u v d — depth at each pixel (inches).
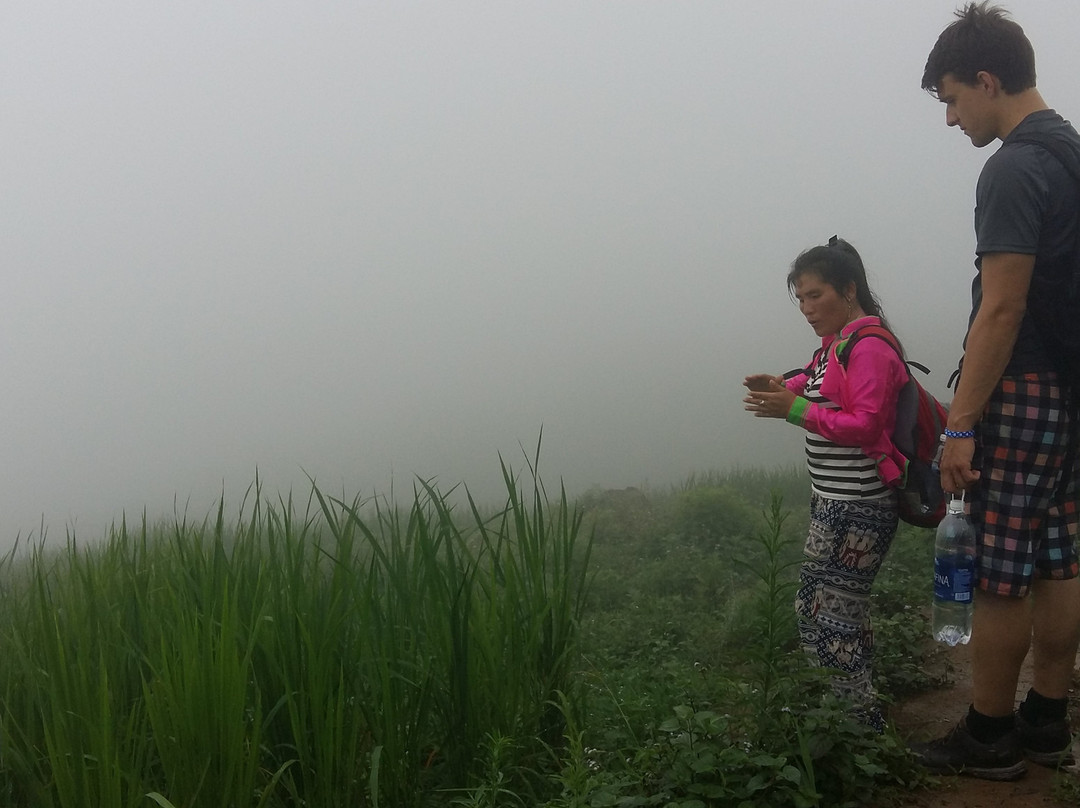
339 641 116.7
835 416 120.6
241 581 123.8
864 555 124.5
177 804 98.2
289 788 106.6
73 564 134.8
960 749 116.0
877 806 108.3
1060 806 106.6
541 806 108.7
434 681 118.8
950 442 111.9
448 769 119.4
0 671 118.9
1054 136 108.4
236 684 98.9
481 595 134.6
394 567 129.3
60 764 96.1
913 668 157.1
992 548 112.7
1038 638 117.6
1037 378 110.7
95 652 116.4
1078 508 117.6
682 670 152.9
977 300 116.9
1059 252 106.7
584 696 133.3
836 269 129.8
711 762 104.9
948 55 116.1
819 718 108.9
